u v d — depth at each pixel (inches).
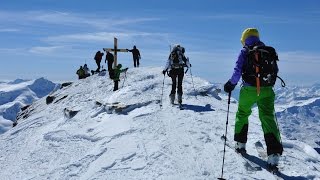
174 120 455.8
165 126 430.3
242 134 325.4
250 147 347.9
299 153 357.1
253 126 438.0
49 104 926.4
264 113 301.0
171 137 387.2
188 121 449.1
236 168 302.8
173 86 550.6
